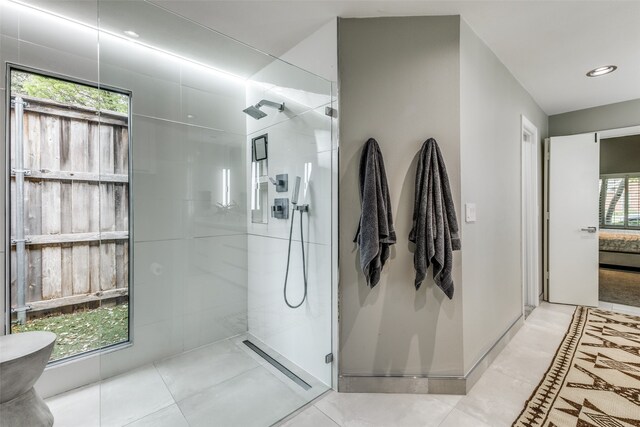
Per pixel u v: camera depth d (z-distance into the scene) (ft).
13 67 5.52
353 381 5.89
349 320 5.89
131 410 5.53
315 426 5.03
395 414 5.26
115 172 6.55
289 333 6.88
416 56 5.74
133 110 6.33
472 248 6.27
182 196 6.93
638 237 16.79
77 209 6.43
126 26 5.91
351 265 5.87
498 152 7.52
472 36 6.20
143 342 6.48
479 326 6.58
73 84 6.29
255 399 5.81
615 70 8.13
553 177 11.23
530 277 10.80
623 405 5.40
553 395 5.70
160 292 6.66
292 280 6.79
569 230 10.97
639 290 12.82
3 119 5.50
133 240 6.45
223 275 7.29
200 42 6.36
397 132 5.77
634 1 5.36
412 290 5.82
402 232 5.79
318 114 6.22
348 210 5.84
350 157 5.83
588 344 7.80
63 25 5.98
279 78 6.87
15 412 4.41
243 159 7.68
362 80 5.81
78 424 5.24
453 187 5.78
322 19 5.90
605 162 19.13
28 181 5.92
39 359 4.65
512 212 8.41
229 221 7.48
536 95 9.89
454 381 5.76
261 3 5.44
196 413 5.47
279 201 7.04
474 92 6.30
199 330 6.96
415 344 5.85
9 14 5.45
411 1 5.34
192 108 6.97
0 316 5.60
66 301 6.32
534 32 6.34
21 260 5.86
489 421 5.03
